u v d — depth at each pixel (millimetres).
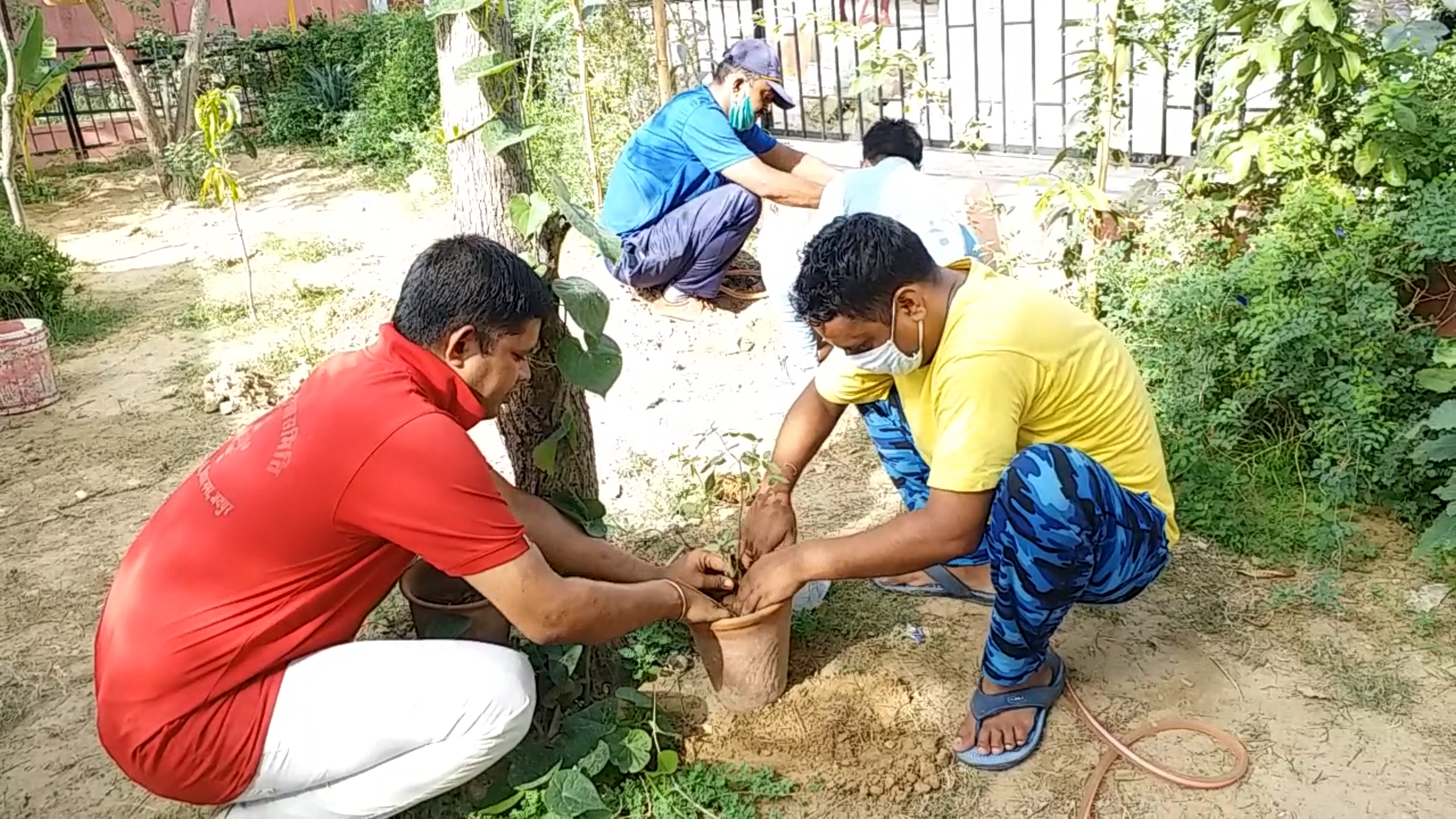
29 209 10531
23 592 3906
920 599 3391
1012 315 2510
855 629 3252
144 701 2217
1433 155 3898
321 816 2420
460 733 2344
